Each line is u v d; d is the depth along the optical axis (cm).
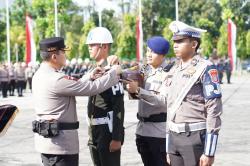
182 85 531
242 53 6369
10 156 1122
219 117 518
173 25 539
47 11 5662
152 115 646
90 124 644
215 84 517
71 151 567
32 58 3716
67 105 567
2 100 3000
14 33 7419
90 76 591
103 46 629
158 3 7375
